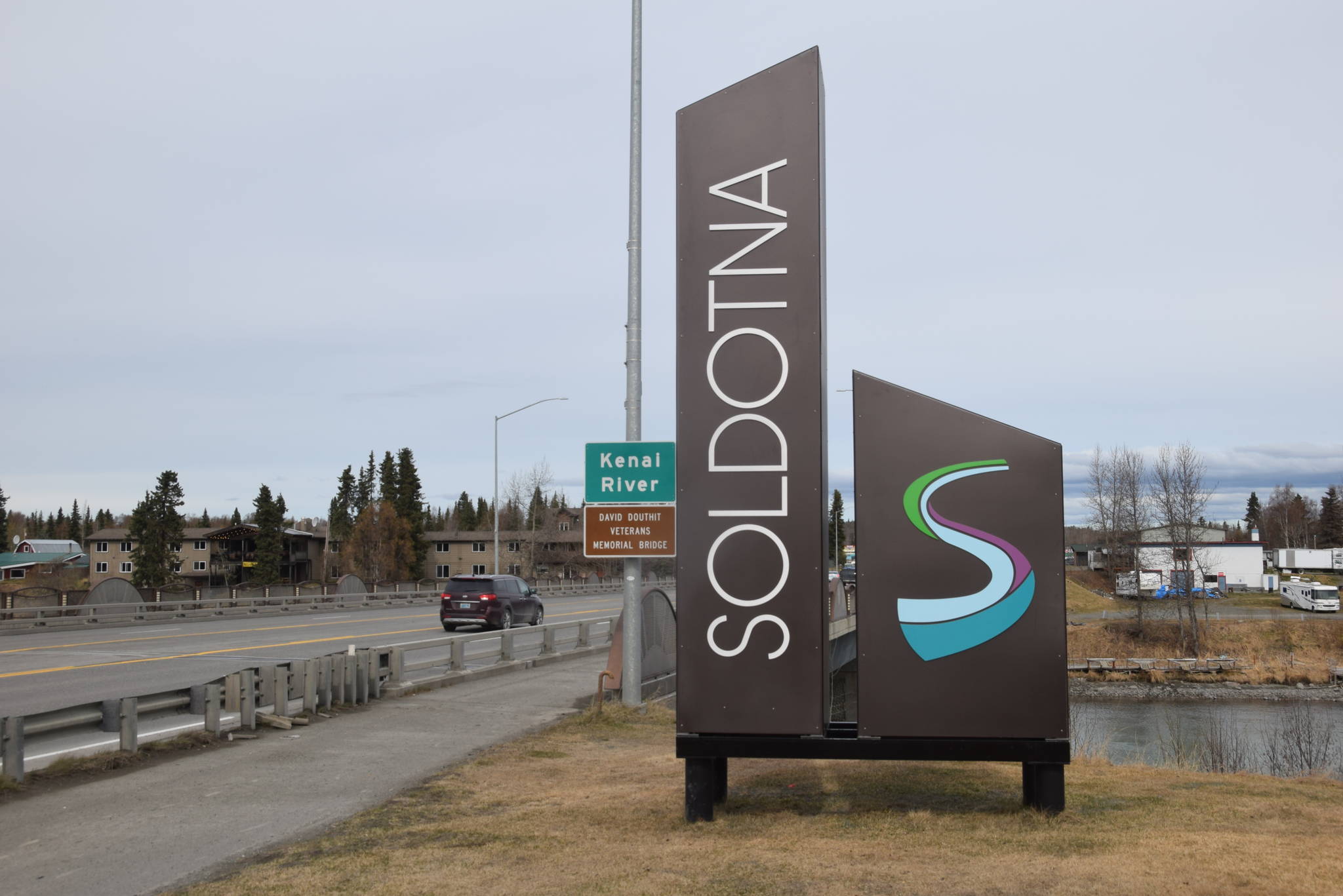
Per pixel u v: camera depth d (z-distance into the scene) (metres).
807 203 7.51
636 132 14.41
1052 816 6.92
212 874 6.29
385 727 12.56
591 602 59.59
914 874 5.54
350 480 116.44
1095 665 52.09
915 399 7.22
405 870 6.08
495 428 48.38
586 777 9.51
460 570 109.56
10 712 14.30
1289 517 151.75
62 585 77.06
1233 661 52.16
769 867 5.80
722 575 7.31
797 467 7.33
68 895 5.92
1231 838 6.21
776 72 7.64
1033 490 7.07
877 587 7.13
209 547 106.19
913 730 7.02
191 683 17.78
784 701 7.16
